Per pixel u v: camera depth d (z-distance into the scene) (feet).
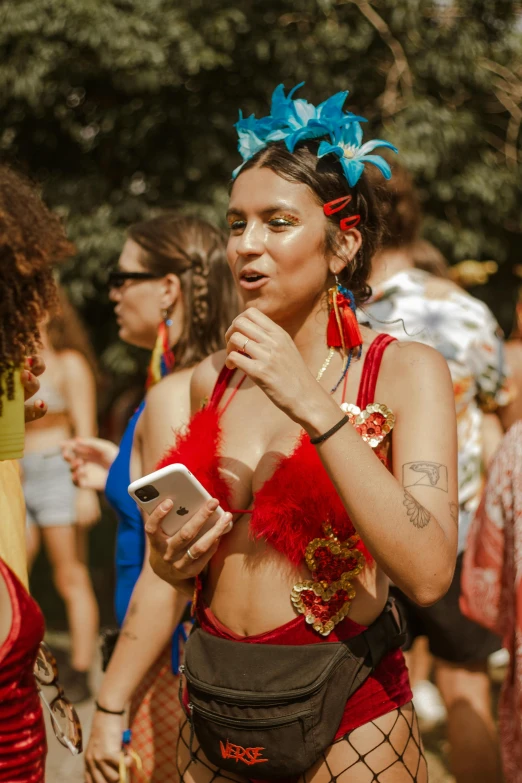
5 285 4.58
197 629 5.75
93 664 16.11
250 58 22.65
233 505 5.65
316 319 5.82
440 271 12.73
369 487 4.89
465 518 9.74
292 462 5.32
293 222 5.51
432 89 24.20
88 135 23.85
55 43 21.40
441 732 12.92
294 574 5.37
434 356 5.58
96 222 21.85
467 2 23.98
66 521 15.12
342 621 5.37
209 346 8.42
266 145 5.76
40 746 4.58
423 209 23.71
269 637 5.34
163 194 22.89
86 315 23.73
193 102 22.74
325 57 22.58
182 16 21.86
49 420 15.19
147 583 7.01
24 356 4.72
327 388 5.66
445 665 9.71
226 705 5.34
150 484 5.36
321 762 5.33
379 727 5.37
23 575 4.76
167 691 7.38
